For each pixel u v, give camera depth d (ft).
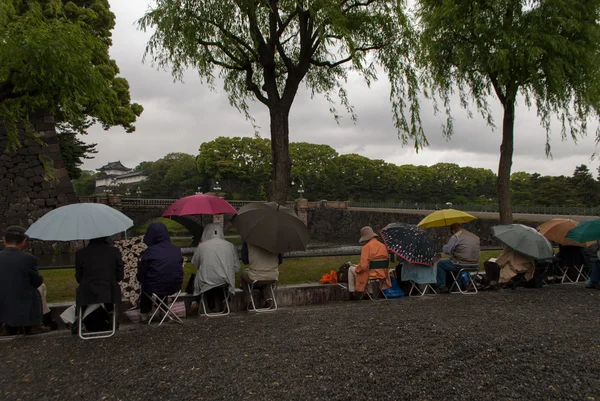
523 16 39.22
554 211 103.65
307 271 31.76
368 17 40.06
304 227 24.11
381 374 13.14
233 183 286.46
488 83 44.06
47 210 73.51
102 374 13.57
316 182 268.82
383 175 286.25
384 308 23.75
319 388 12.12
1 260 18.20
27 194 72.64
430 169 312.09
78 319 18.71
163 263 20.66
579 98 39.78
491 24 38.63
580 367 13.98
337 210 177.88
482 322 19.95
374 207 205.77
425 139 41.55
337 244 152.15
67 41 30.53
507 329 18.65
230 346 16.31
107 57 98.63
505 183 42.73
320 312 22.86
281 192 39.58
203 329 19.39
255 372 13.39
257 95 41.09
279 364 14.08
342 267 29.60
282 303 27.25
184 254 61.46
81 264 18.47
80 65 31.32
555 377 13.14
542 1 38.29
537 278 31.45
